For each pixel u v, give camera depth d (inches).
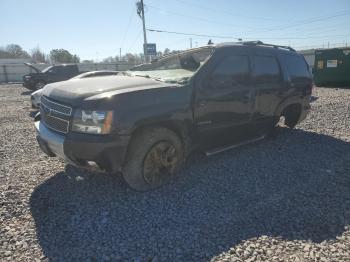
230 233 125.3
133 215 138.1
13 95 706.2
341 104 443.2
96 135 141.0
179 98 164.4
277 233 125.5
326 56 785.6
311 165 197.3
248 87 203.2
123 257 111.3
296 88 246.1
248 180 173.9
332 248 116.3
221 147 199.9
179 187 164.9
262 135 230.4
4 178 176.4
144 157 154.5
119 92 147.8
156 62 231.1
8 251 114.0
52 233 125.1
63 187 164.4
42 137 160.1
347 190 163.0
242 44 209.0
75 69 771.4
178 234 124.6
